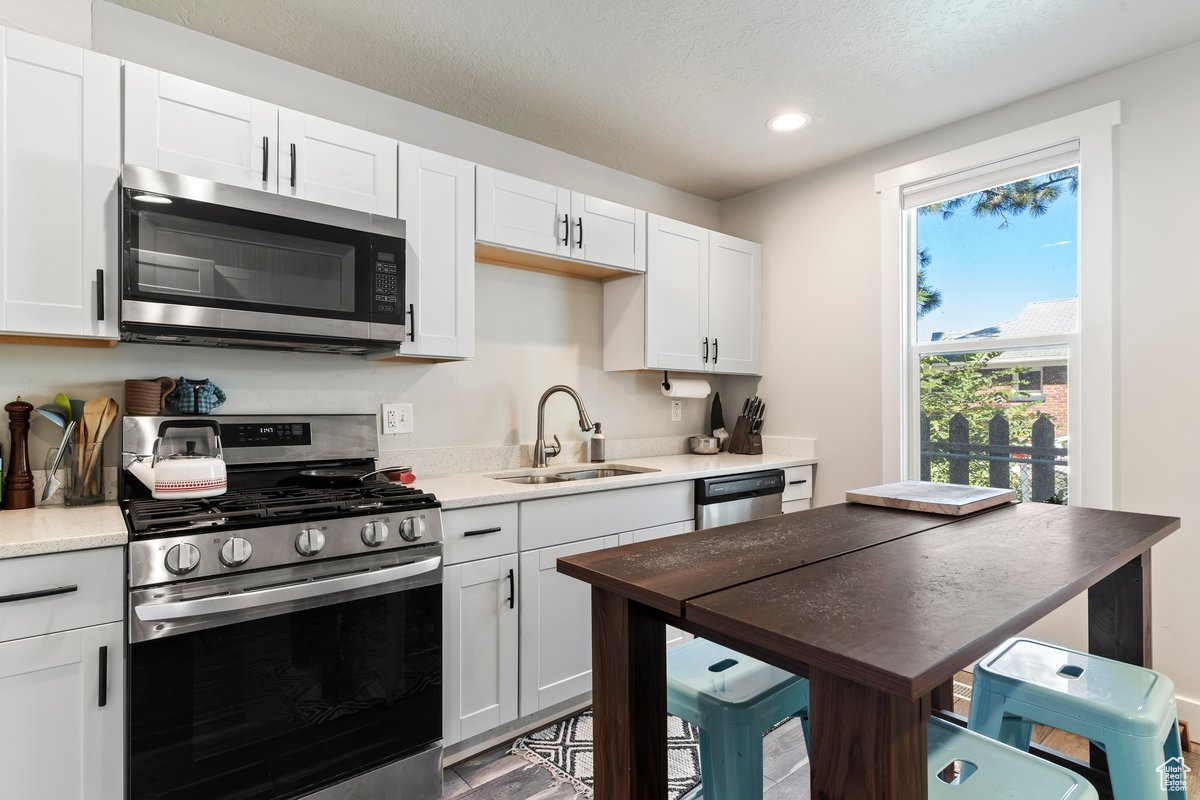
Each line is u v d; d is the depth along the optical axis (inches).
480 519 80.0
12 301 60.2
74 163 63.3
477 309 107.2
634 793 40.5
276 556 61.2
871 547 49.7
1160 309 87.3
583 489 90.5
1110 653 63.9
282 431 84.0
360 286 79.0
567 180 120.9
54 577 52.6
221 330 68.9
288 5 76.4
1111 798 59.7
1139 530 56.1
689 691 47.2
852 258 123.6
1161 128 87.5
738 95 99.2
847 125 109.8
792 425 134.2
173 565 56.0
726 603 35.7
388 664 69.4
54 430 71.9
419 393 100.1
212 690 58.4
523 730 87.5
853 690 29.3
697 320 125.9
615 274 119.2
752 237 142.5
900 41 84.7
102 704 54.4
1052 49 86.6
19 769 51.1
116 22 76.0
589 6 77.2
